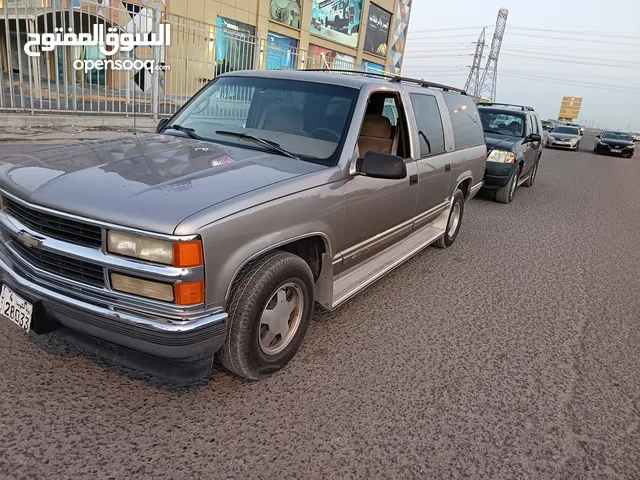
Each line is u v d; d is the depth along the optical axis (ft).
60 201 7.79
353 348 11.49
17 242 8.76
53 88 32.96
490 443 8.65
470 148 19.63
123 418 8.28
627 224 29.35
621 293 17.03
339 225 10.64
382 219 12.71
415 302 14.64
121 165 9.09
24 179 8.59
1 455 7.20
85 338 8.33
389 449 8.21
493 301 15.31
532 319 14.21
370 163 10.63
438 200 16.98
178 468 7.33
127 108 34.12
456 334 12.78
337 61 65.41
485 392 10.22
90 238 7.68
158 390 9.11
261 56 43.37
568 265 19.83
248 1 71.00
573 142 95.45
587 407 10.05
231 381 9.63
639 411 10.08
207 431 8.18
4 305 8.78
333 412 9.03
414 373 10.67
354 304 14.05
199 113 13.08
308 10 82.53
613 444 8.95
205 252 7.48
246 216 8.12
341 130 11.19
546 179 47.57
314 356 10.94
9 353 9.71
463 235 23.24
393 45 112.98
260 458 7.71
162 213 7.39
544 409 9.83
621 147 94.02
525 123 34.91
